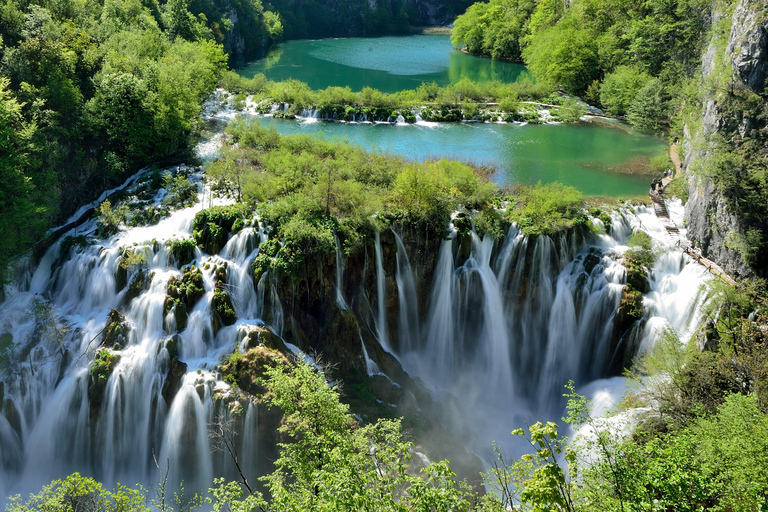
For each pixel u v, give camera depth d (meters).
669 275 39.50
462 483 20.14
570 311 40.25
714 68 45.38
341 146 52.06
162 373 33.44
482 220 40.38
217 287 35.25
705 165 39.97
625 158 61.38
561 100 86.56
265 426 31.08
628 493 17.25
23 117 41.56
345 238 37.50
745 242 35.91
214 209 39.62
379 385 35.19
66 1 59.19
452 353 41.56
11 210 36.09
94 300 36.88
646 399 31.22
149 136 50.81
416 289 40.66
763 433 19.34
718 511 17.58
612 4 95.56
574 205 43.44
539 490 15.91
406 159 53.69
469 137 69.38
